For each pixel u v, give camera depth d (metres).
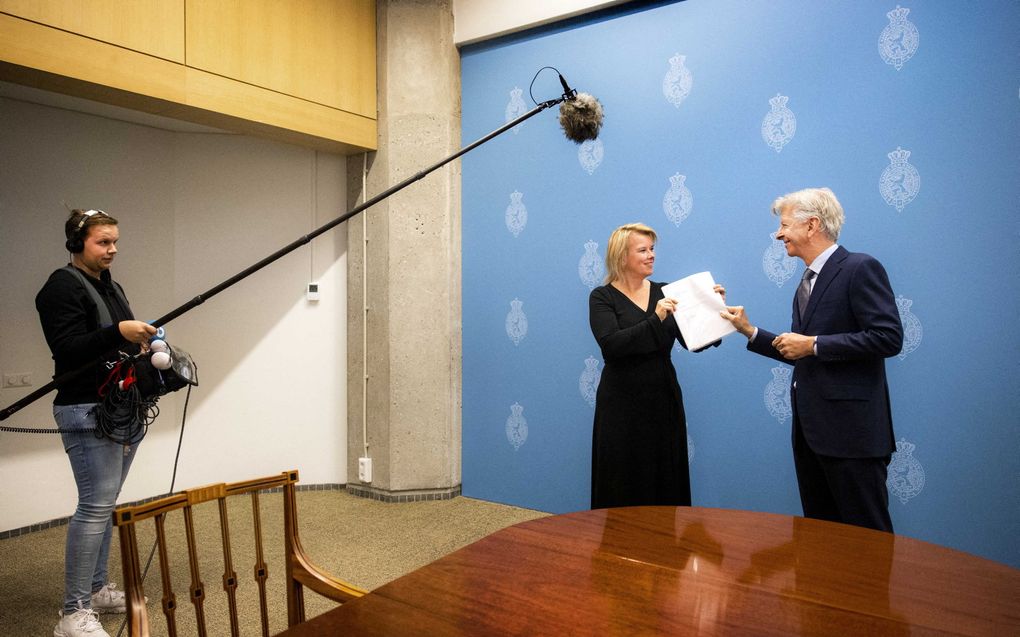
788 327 3.06
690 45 3.29
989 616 1.10
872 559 1.34
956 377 2.72
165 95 3.09
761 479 3.15
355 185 4.21
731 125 3.19
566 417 3.73
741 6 3.15
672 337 2.65
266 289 4.32
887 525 2.13
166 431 4.09
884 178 2.84
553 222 3.75
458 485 4.19
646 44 3.42
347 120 3.92
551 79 3.74
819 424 2.16
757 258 3.13
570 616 1.10
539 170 3.80
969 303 2.69
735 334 3.20
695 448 3.31
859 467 2.11
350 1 3.93
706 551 1.39
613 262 2.76
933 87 2.73
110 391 2.38
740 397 3.19
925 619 1.08
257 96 3.48
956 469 2.72
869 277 2.12
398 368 4.06
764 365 3.12
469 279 4.09
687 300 2.50
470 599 1.17
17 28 2.62
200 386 4.20
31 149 3.58
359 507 3.96
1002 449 2.63
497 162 3.95
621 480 2.61
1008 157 2.60
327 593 1.40
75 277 2.42
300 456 4.39
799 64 3.01
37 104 3.60
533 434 3.85
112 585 2.83
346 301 4.37
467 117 4.07
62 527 3.66
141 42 3.00
